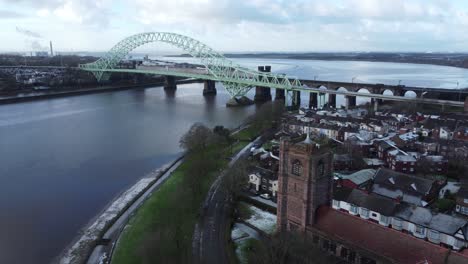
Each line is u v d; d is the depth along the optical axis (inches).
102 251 3041.3
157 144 6505.9
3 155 5821.9
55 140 6752.0
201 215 3518.7
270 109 7657.5
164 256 2746.1
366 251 2277.3
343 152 5349.4
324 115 7800.2
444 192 3890.3
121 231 3329.2
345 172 4517.7
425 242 2133.4
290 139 2682.1
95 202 4074.8
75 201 4111.7
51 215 3774.6
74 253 3053.6
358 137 5846.5
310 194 2544.3
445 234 2913.4
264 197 3900.1
